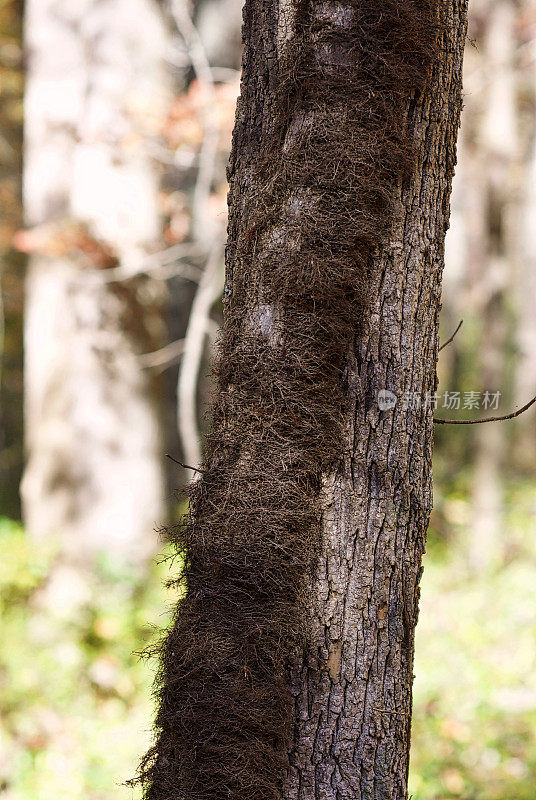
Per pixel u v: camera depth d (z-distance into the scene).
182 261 8.52
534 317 10.66
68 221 7.65
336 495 2.02
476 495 9.81
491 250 10.45
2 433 13.84
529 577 8.44
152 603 7.13
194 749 1.97
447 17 2.06
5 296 12.20
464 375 12.88
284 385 1.99
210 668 1.96
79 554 7.70
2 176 10.99
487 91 10.17
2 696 5.93
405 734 2.11
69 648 6.51
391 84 1.96
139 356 8.07
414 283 2.04
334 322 1.98
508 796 4.83
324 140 1.96
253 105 2.12
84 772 5.20
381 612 2.04
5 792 5.01
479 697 6.08
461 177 14.09
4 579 7.00
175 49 8.16
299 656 2.02
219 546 1.99
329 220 1.96
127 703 6.20
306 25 2.00
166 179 7.91
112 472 7.94
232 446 2.04
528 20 10.01
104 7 7.64
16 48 10.01
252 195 2.10
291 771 2.03
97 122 7.53
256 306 2.04
